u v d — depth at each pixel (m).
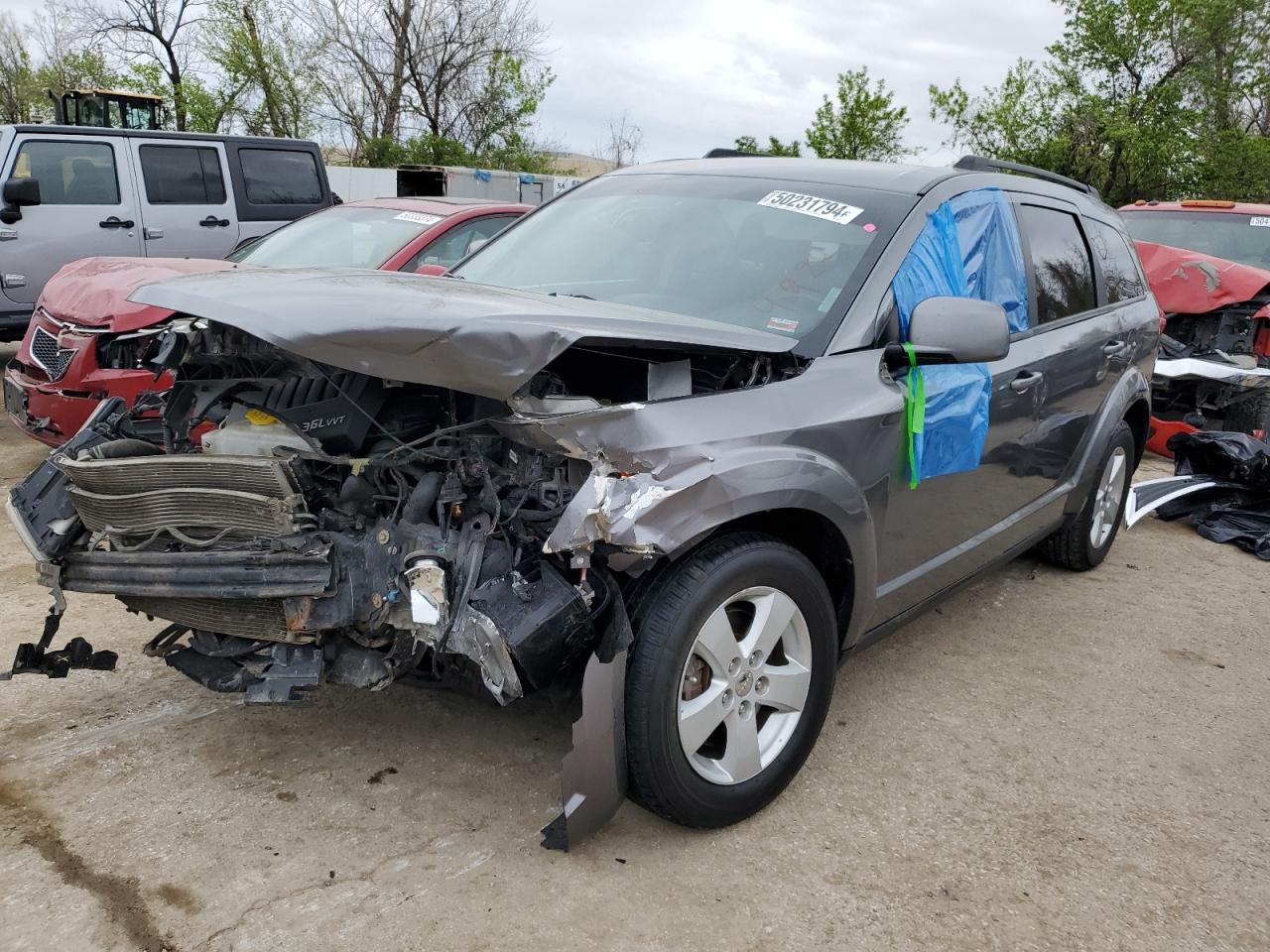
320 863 2.60
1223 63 24.56
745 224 3.61
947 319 3.08
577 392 2.89
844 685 3.83
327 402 2.63
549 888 2.54
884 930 2.48
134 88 28.31
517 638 2.36
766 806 2.97
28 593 4.28
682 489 2.46
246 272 3.12
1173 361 7.67
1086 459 4.69
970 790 3.15
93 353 5.39
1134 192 25.12
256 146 9.90
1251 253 9.33
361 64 31.55
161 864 2.57
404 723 3.31
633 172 4.34
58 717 3.28
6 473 6.19
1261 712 3.82
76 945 2.28
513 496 2.59
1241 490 6.31
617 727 2.49
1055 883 2.71
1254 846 2.94
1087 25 24.72
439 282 3.13
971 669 4.05
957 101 25.70
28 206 8.59
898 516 3.27
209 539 2.58
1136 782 3.26
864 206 3.54
